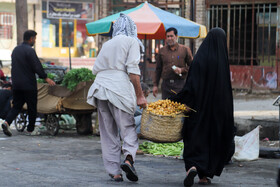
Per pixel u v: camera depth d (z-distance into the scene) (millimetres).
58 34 51906
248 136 13727
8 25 50375
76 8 52094
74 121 18984
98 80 9797
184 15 33969
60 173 10711
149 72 34906
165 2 35094
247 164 12953
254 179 10867
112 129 9969
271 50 32469
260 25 33062
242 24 35000
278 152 14211
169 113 9719
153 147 14523
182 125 9805
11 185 9406
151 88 33688
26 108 18250
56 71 18359
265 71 31531
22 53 16656
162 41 35469
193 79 9695
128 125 9797
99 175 10648
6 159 12406
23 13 26078
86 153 13883
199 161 9555
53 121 17703
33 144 15344
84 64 48438
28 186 9352
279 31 31031
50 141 16172
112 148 9930
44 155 13266
